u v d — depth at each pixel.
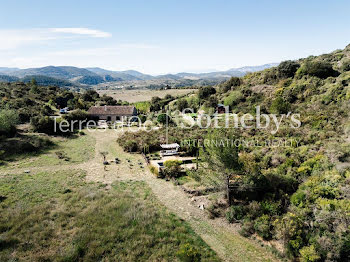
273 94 56.69
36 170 24.41
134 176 24.00
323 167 19.84
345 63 53.69
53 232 13.88
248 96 63.06
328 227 13.58
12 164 25.70
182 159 27.92
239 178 19.56
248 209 16.83
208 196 19.50
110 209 16.72
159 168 24.14
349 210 14.08
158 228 14.96
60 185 20.80
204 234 15.01
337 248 12.08
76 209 16.53
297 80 57.50
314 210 15.04
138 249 12.84
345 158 20.69
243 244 14.20
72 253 12.10
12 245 12.54
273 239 14.52
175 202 18.89
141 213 16.42
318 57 69.31
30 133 38.28
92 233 13.91
